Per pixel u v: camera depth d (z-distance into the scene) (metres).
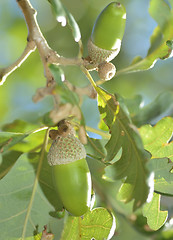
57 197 0.29
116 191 0.33
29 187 0.29
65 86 0.26
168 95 0.37
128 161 0.27
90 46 0.29
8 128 0.34
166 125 0.31
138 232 0.35
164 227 0.34
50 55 0.27
